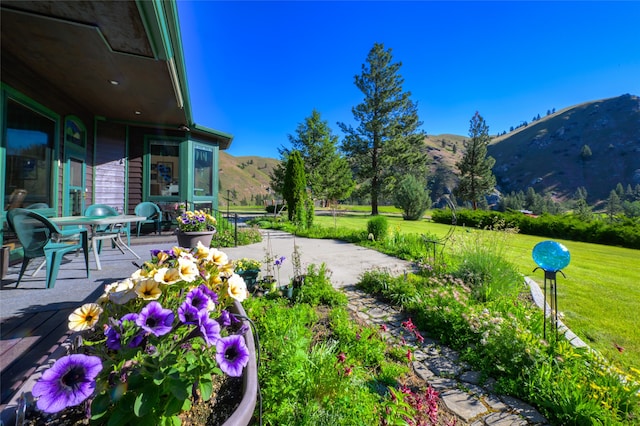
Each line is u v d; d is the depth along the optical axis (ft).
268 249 21.61
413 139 75.10
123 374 3.58
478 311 9.81
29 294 8.63
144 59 11.30
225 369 3.50
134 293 3.93
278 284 13.34
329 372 5.86
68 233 9.73
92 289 9.16
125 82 13.84
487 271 13.42
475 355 8.13
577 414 5.82
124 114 19.53
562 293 14.53
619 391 6.34
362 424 4.87
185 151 23.08
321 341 8.30
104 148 20.40
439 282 12.95
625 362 8.27
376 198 73.26
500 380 7.08
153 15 8.57
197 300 4.18
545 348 7.73
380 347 8.19
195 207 24.14
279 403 4.98
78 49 10.59
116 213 15.55
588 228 38.04
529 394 6.58
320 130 69.15
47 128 14.39
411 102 72.84
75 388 2.85
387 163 72.08
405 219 62.03
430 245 21.16
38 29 9.25
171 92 15.24
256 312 8.61
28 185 13.09
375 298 12.89
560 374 6.82
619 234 34.78
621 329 10.41
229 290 4.88
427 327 10.07
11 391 4.52
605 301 13.33
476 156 89.30
